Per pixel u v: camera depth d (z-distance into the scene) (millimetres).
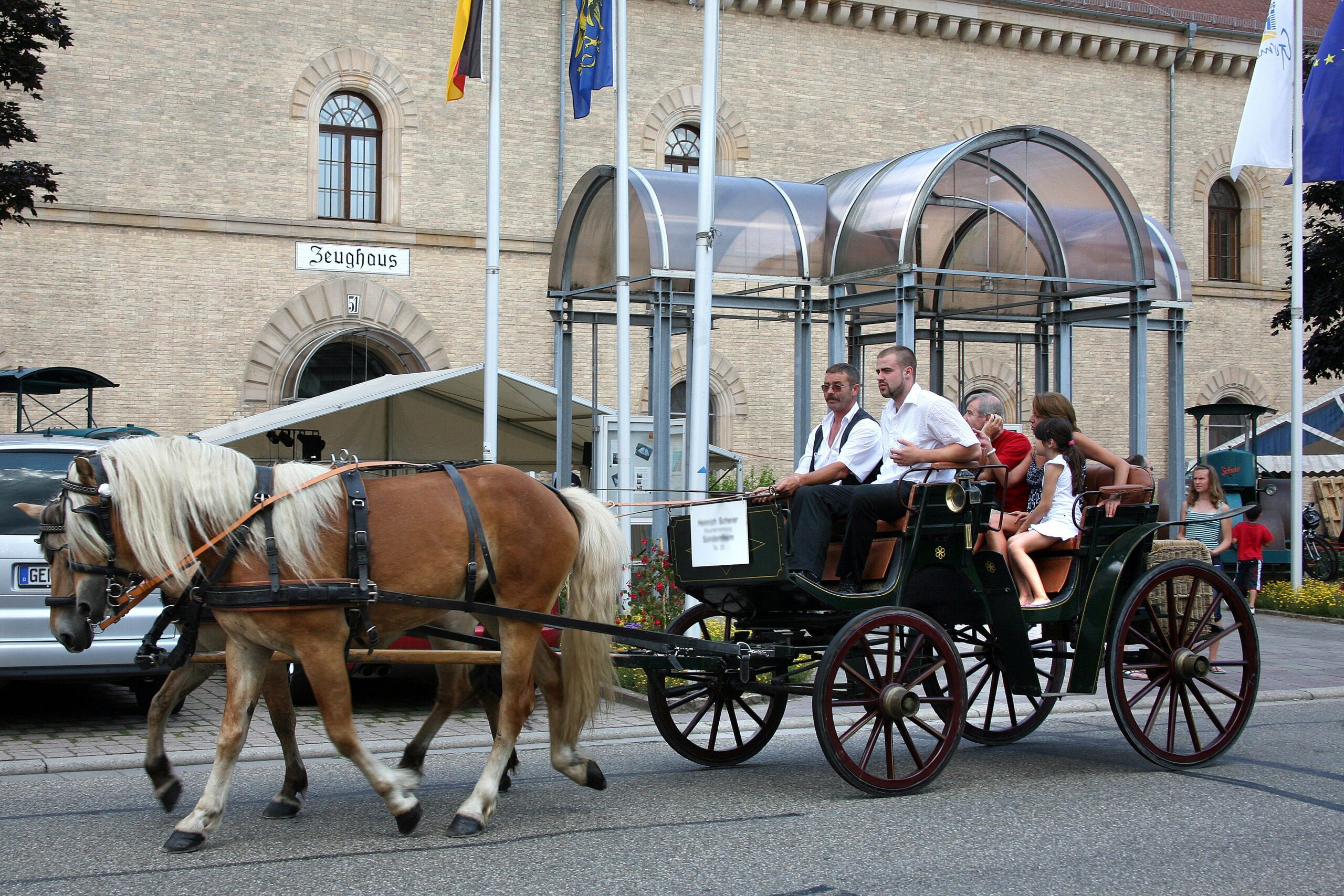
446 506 6344
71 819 6375
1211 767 7984
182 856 5691
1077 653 7895
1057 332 16531
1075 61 27984
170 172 21375
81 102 20797
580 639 6734
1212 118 29297
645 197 14609
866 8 25938
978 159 14805
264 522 5902
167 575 5785
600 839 6051
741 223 14898
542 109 23891
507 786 7180
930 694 8430
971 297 17125
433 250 23156
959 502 7355
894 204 14430
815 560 7086
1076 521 8156
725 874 5469
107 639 8773
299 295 22141
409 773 6219
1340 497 24078
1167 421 27969
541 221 23875
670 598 11461
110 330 20969
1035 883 5375
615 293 15430
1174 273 16156
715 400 25344
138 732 8914
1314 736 9203
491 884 5293
